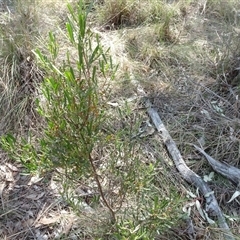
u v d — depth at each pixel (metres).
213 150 2.96
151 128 3.09
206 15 4.20
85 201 2.65
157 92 3.39
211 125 3.11
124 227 2.19
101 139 2.20
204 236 2.50
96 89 1.97
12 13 3.74
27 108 3.23
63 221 2.61
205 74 3.53
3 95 3.24
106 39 3.83
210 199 2.65
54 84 1.84
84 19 1.75
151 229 2.14
